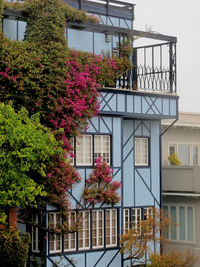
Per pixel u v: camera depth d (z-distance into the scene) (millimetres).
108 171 22516
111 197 22547
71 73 21297
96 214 22547
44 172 18641
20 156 17375
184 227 28094
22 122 19797
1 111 17906
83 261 22062
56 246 21562
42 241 21281
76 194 21891
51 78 20625
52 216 21406
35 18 21406
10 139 17438
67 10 22438
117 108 23141
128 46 23906
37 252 21453
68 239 21828
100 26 23375
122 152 23328
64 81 20891
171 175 28453
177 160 29828
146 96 24312
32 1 21484
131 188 24969
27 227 21781
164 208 28828
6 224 19375
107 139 23000
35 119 18734
